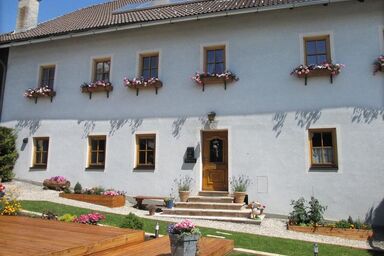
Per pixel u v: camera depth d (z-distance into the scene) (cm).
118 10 1627
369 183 1017
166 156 1238
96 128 1352
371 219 1001
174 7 1459
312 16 1143
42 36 1423
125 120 1316
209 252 543
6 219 730
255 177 1126
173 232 496
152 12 1444
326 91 1097
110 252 539
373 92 1054
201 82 1217
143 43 1338
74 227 654
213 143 1216
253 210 1004
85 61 1416
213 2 1396
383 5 1084
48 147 1409
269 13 1189
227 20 1235
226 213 1030
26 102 1485
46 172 1391
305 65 1123
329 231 905
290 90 1134
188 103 1244
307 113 1104
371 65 1066
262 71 1173
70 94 1418
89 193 1218
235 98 1191
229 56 1216
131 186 1264
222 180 1184
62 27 1552
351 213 1018
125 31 1367
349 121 1059
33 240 523
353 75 1078
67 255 470
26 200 1086
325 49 1137
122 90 1341
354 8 1105
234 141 1167
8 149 1434
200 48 1257
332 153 1075
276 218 1078
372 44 1075
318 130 1091
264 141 1135
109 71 1379
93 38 1416
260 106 1159
